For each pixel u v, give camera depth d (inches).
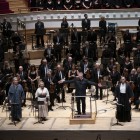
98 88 1139.9
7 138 956.6
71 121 974.4
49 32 1390.3
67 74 1155.9
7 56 1325.0
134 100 1051.9
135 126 949.2
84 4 1497.3
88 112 1019.3
